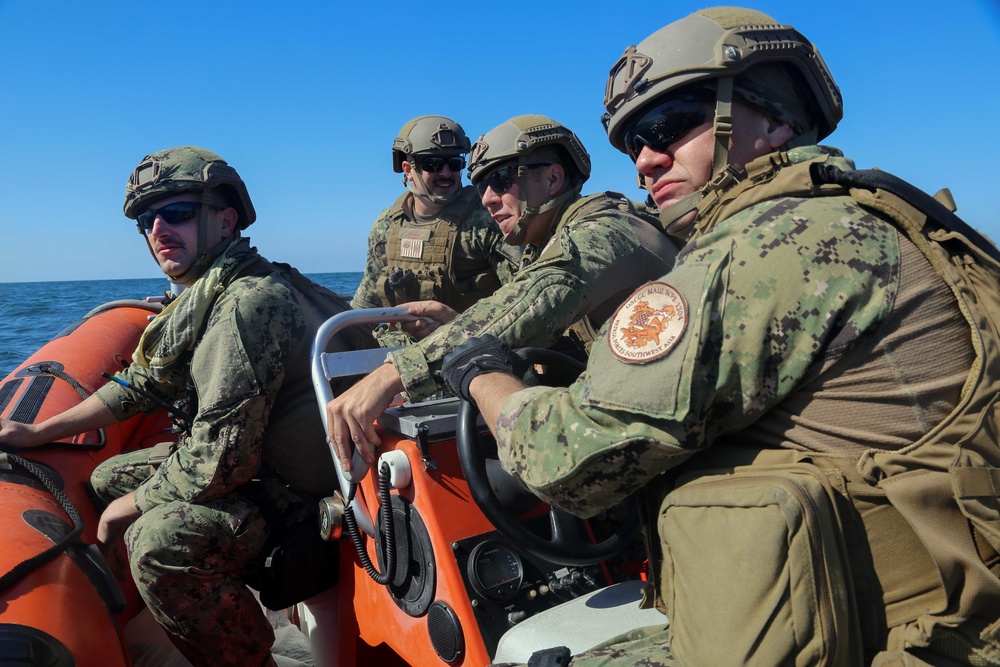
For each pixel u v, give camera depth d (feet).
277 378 6.82
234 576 6.88
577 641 4.41
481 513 5.24
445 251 11.95
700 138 3.81
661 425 3.13
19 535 6.07
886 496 2.99
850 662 2.97
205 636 6.65
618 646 3.95
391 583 5.54
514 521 4.73
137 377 8.00
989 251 3.26
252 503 6.90
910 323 3.02
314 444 7.10
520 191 8.37
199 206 7.71
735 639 3.00
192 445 6.66
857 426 3.06
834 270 3.04
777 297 3.03
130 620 8.05
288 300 7.14
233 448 6.55
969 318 2.98
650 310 3.22
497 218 8.69
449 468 5.30
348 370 6.08
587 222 6.62
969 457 2.91
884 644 3.03
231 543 6.73
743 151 3.80
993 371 2.97
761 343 3.03
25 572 5.60
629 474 3.31
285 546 6.73
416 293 12.25
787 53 3.73
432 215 12.33
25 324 66.74
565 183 8.61
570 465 3.37
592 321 6.95
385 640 5.77
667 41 3.82
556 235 6.75
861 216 3.15
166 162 7.59
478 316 5.70
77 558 6.31
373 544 5.91
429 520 5.13
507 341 5.65
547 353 5.45
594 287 6.14
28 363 9.75
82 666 5.34
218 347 6.68
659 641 3.86
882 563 3.02
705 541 3.15
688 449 3.13
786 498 2.94
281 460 7.11
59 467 8.02
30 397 8.76
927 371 3.01
